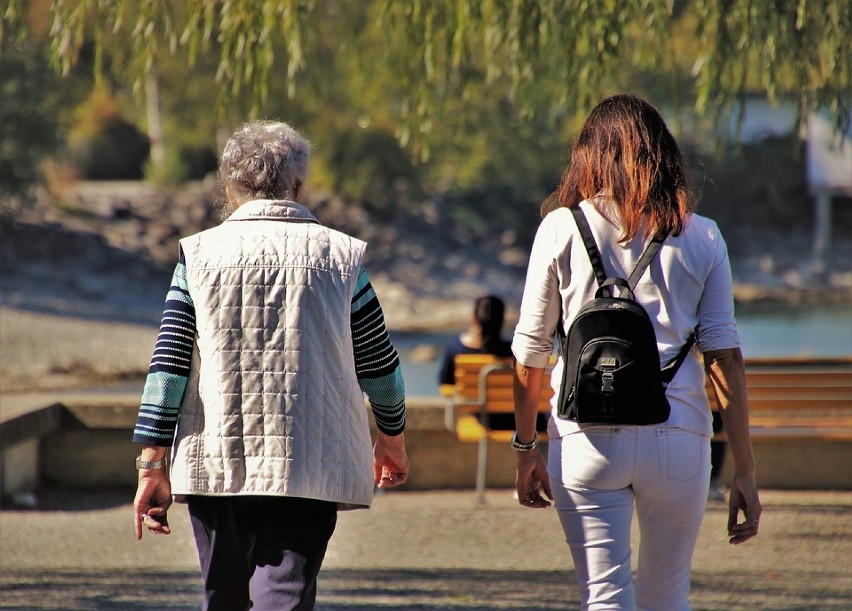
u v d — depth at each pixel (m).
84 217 136.12
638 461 11.27
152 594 19.84
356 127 144.00
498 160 150.25
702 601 19.41
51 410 29.45
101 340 87.69
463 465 30.33
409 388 74.94
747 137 137.62
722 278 11.70
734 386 11.62
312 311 11.52
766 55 26.39
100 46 25.80
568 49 27.28
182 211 144.50
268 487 11.25
